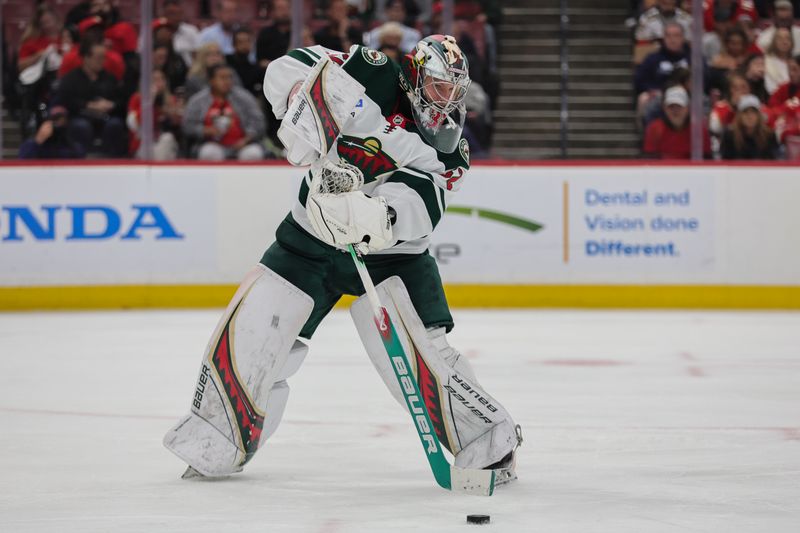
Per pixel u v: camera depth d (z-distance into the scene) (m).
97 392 16.89
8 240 28.48
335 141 10.11
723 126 30.72
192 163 28.97
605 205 29.20
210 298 29.11
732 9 30.80
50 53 30.12
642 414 15.06
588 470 11.52
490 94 32.72
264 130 30.61
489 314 27.86
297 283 10.55
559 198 29.28
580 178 29.23
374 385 17.38
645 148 31.12
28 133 30.33
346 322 26.19
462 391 10.43
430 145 10.20
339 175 9.80
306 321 10.81
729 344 22.45
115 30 30.06
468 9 32.44
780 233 29.11
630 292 29.28
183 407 15.63
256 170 29.08
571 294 29.36
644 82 31.86
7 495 10.29
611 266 29.28
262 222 29.12
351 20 31.52
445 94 9.93
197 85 30.44
